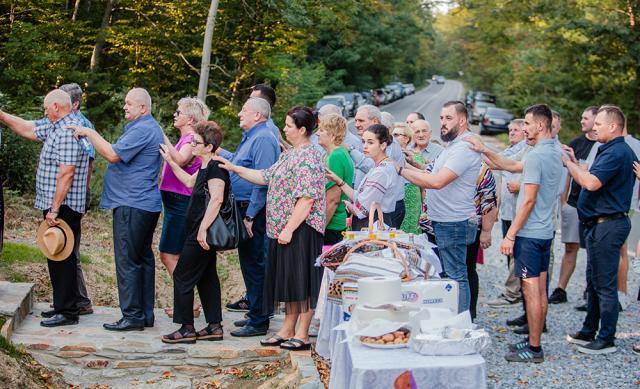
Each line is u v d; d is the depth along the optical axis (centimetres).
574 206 786
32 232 896
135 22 1788
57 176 579
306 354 558
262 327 608
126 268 595
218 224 552
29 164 1091
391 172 556
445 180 545
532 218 570
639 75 2730
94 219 1046
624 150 585
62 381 538
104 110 1598
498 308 793
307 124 548
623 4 2591
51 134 580
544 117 566
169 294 842
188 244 568
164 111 1591
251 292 606
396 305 377
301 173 541
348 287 417
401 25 5038
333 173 586
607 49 2658
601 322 611
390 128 701
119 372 557
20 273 702
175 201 621
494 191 652
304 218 541
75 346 554
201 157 566
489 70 4897
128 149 577
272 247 561
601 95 2889
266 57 1809
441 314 383
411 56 6856
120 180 589
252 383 544
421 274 441
